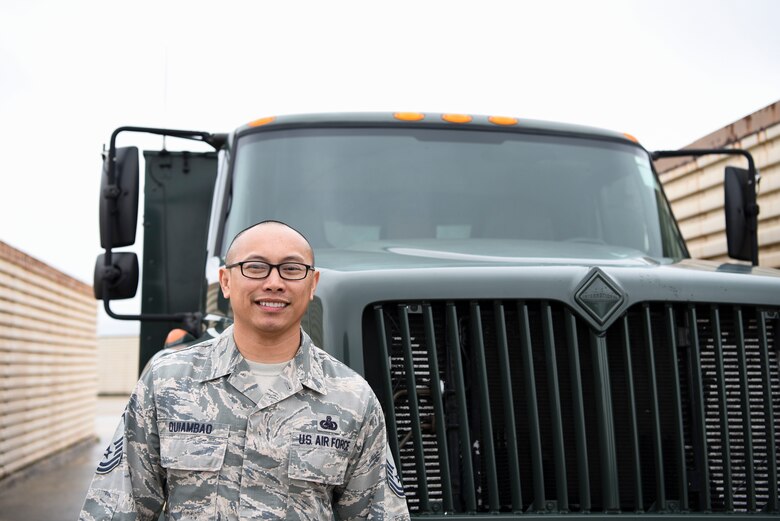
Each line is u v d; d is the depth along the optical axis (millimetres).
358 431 2404
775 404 3385
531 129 4809
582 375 3258
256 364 2365
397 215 4309
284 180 4395
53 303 11273
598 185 4645
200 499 2258
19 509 7840
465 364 3264
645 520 3137
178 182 5578
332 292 3219
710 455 3311
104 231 4211
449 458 3191
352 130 4602
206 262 4340
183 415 2301
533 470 3170
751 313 3422
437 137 4641
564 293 3244
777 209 6023
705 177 6750
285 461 2287
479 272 3266
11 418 9250
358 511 2473
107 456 2354
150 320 4227
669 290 3305
